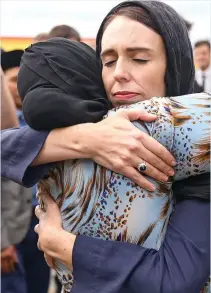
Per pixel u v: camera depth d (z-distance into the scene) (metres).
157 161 0.87
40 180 0.98
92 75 1.00
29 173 0.98
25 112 0.96
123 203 0.88
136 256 0.87
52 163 0.96
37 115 0.93
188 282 0.85
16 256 2.27
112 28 0.95
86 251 0.89
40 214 1.01
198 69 2.83
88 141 0.89
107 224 0.89
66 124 0.94
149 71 0.94
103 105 0.98
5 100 1.92
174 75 0.96
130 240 0.89
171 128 0.87
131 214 0.88
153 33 0.93
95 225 0.90
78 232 0.92
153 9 0.94
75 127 0.93
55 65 0.97
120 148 0.87
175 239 0.89
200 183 0.91
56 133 0.94
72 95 0.96
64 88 0.95
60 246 0.92
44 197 1.00
